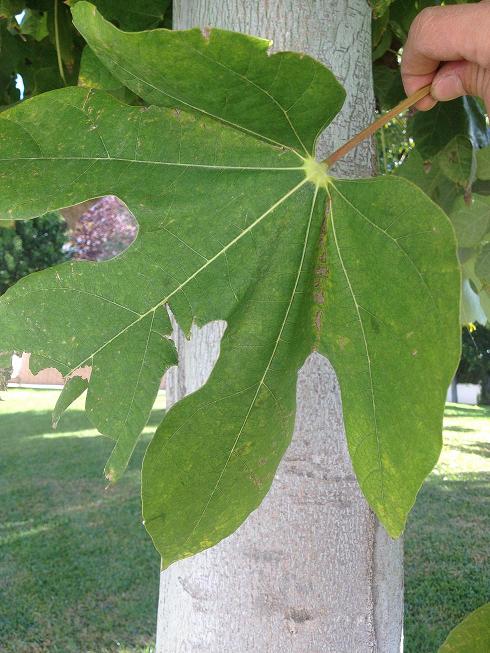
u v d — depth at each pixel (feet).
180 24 1.73
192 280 1.12
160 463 1.08
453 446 10.90
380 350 1.04
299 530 1.60
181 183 1.11
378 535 1.68
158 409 13.85
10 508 8.17
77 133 1.08
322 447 1.60
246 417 1.14
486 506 7.84
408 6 2.36
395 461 1.01
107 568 6.54
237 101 1.03
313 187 1.11
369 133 1.13
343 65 1.55
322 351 1.16
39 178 1.08
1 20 2.62
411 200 0.96
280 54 0.94
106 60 1.02
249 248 1.13
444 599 5.88
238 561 1.62
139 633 5.49
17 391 18.95
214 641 1.64
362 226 1.04
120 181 1.10
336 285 1.11
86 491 8.76
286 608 1.61
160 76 0.99
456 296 0.91
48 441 11.66
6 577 6.39
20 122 1.06
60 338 1.08
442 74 1.44
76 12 0.91
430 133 2.29
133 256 1.10
